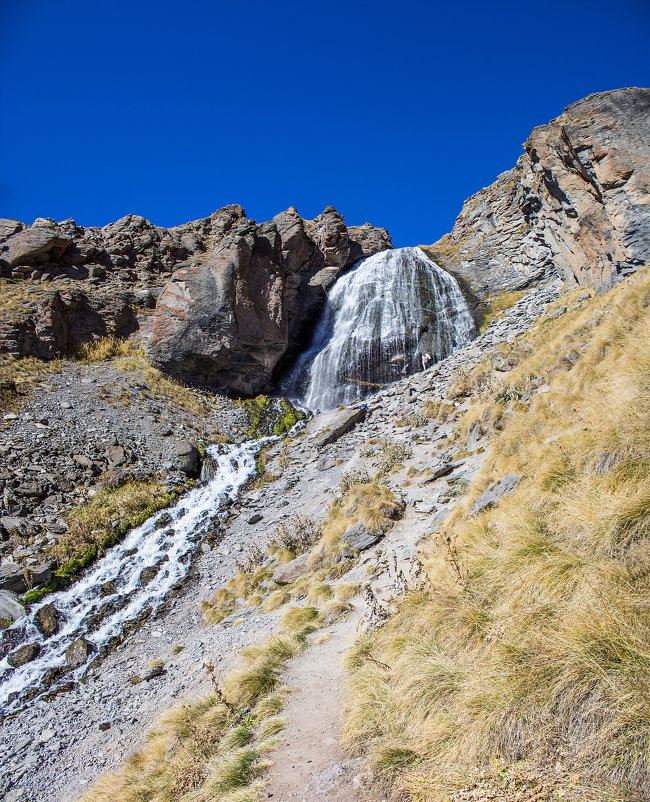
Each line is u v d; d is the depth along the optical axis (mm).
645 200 16719
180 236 32438
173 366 25531
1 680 10289
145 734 7500
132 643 11398
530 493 6879
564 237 22906
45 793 6969
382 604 7547
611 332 11320
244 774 4516
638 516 4609
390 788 3590
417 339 28484
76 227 30219
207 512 17125
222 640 10102
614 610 3682
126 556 14453
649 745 2781
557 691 3422
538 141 21156
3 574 12430
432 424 18438
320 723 5070
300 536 13570
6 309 22844
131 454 18672
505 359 19344
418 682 4543
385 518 11656
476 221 39812
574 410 9438
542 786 2898
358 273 34562
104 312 26906
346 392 27500
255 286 28469
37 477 15953
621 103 18359
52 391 20531
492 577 5508
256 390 28547
